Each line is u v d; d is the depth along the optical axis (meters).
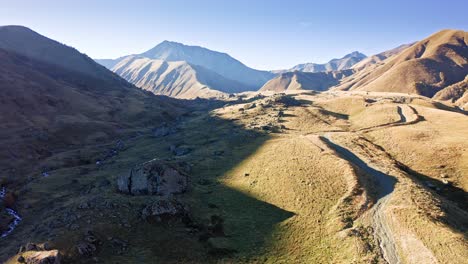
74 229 57.41
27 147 146.62
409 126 124.44
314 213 65.88
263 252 56.78
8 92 195.38
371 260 48.62
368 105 175.00
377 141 114.38
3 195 97.94
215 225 65.38
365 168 83.06
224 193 82.38
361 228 57.00
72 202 81.94
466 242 47.84
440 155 92.25
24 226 76.06
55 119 193.25
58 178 112.75
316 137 117.75
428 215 56.09
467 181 79.00
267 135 137.38
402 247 50.34
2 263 51.03
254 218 68.69
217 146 132.00
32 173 122.44
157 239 58.62
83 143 174.62
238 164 104.81
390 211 59.47
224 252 56.72
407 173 84.25
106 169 123.06
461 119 125.00
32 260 47.56
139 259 52.75
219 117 196.38
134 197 74.00
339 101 196.12
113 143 176.38
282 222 65.50
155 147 152.62
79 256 50.66
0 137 148.75
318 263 51.91
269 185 82.56
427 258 46.56
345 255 51.69
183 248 57.09
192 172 100.94
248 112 193.12
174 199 68.81
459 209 65.06
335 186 73.44
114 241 55.91
